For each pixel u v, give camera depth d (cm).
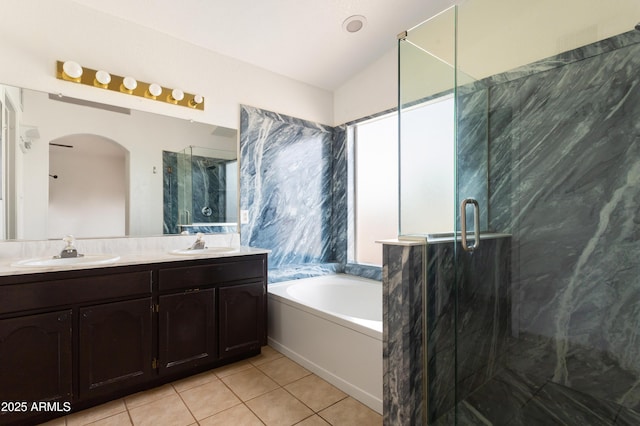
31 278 158
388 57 295
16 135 195
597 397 171
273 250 309
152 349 194
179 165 255
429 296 158
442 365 161
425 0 224
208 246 267
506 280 190
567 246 182
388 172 316
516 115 195
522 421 158
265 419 170
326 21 243
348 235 343
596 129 175
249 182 292
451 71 171
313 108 339
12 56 193
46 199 204
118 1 214
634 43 164
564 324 182
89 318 172
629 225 167
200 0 215
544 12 185
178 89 246
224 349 224
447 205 166
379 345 177
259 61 290
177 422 167
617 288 170
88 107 218
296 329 237
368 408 181
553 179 186
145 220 239
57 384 163
